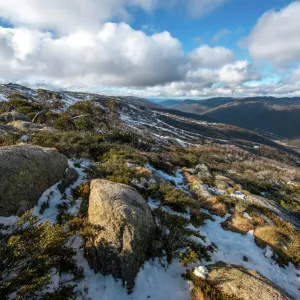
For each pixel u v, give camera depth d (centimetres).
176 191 825
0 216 454
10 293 317
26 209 507
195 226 695
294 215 1052
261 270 557
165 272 471
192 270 486
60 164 704
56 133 1398
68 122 2292
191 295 429
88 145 1249
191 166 1717
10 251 337
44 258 369
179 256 504
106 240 439
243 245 656
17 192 497
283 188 1859
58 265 418
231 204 908
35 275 334
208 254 558
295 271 590
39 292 354
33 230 393
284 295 428
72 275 420
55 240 375
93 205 505
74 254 446
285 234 719
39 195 569
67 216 546
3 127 1568
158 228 568
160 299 413
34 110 3138
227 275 468
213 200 906
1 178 478
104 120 3231
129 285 418
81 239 494
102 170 880
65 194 647
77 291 391
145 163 1191
